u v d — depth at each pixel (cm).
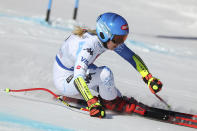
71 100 1273
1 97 1025
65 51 1201
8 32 2984
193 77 2438
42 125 766
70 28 4038
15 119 773
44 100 1175
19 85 1471
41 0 7206
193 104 1531
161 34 5822
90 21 5869
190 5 8594
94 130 805
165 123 1102
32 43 2595
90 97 1012
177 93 1772
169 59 3183
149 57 3095
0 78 1541
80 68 1052
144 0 8556
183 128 1055
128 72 2170
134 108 1172
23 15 4553
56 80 1253
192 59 3403
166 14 7862
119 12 7456
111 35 1048
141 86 1794
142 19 7175
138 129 907
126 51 1209
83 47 1086
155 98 1556
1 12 4544
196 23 7488
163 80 2144
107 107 1207
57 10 6606
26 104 976
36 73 1691
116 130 849
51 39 3022
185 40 5112
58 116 896
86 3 7656
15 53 2086
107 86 1153
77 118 916
